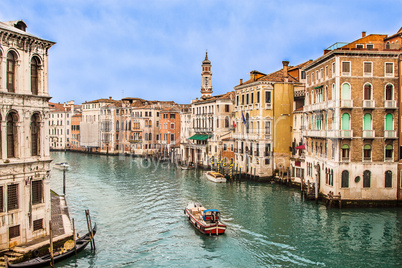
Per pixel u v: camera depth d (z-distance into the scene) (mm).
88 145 102875
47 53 22016
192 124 73375
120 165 72000
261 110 48781
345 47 33312
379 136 32719
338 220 29547
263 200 37469
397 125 32906
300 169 44094
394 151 32812
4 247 19578
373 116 32750
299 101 48656
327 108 34594
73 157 90312
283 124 48750
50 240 19562
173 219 31094
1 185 19469
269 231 27453
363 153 32625
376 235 26141
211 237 26438
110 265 21391
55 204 32438
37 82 21656
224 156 60656
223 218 30938
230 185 47312
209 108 65750
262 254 23203
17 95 20125
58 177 55000
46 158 21750
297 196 39188
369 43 36031
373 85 32812
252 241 25484
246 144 53281
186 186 46812
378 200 32688
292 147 48312
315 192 36219
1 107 19438
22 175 20469
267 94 48938
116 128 97500
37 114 21531
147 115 89562
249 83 51406
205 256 23000
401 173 32750
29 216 20859
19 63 20359
